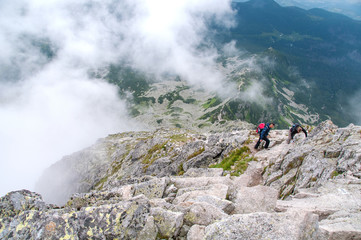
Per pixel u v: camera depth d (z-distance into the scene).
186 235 10.77
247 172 27.27
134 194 17.12
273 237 8.72
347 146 22.53
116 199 15.55
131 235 10.79
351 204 12.85
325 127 30.02
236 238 9.02
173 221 10.93
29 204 14.11
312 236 8.95
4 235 10.95
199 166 39.97
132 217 11.28
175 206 12.52
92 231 10.91
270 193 13.93
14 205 13.75
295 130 31.78
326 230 9.34
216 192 14.99
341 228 9.70
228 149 37.69
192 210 11.59
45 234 10.87
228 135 47.00
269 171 26.11
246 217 9.71
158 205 12.88
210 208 11.50
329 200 13.70
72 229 11.01
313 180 20.36
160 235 10.82
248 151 33.38
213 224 9.88
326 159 22.22
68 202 16.27
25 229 11.12
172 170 46.47
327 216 12.11
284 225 9.05
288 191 21.11
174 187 17.47
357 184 15.77
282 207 12.97
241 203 13.37
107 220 11.16
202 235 10.02
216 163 37.41
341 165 19.77
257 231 9.05
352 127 26.97
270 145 33.59
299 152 25.33
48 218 11.36
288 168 24.59
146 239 10.64
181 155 49.91
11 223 11.35
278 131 38.75
